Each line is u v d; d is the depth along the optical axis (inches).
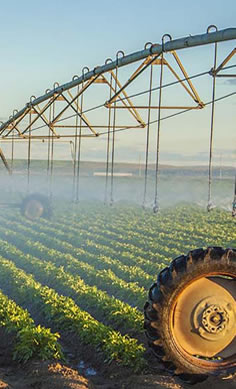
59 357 516.7
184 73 876.6
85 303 735.7
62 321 634.8
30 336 526.6
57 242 1317.7
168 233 1657.2
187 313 385.7
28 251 1242.0
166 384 445.4
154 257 1171.3
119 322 627.2
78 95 1128.8
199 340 386.9
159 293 383.9
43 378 474.3
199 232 1663.4
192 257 382.0
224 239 1531.7
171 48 808.3
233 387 411.5
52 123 1263.5
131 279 935.0
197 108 944.3
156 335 385.7
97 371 518.3
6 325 596.7
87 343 565.9
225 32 681.6
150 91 885.8
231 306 386.9
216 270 380.5
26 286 792.3
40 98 1323.8
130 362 499.2
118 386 469.1
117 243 1341.0
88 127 1233.4
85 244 1337.4
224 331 386.3
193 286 385.7
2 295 724.0
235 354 388.8
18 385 465.4
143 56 892.6
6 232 1472.7
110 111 1013.8
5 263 983.0
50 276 908.0
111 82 1038.4
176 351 385.1
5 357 543.5
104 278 871.7
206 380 422.9
